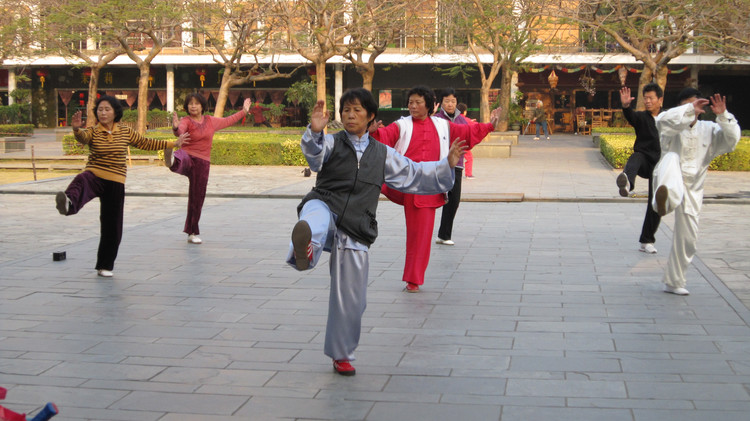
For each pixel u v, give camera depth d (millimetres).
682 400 3973
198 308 5969
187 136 7504
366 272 4395
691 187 6113
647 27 19234
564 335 5188
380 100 39188
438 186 4465
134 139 7129
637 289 6520
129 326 5461
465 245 8672
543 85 37406
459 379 4332
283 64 37250
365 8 21281
